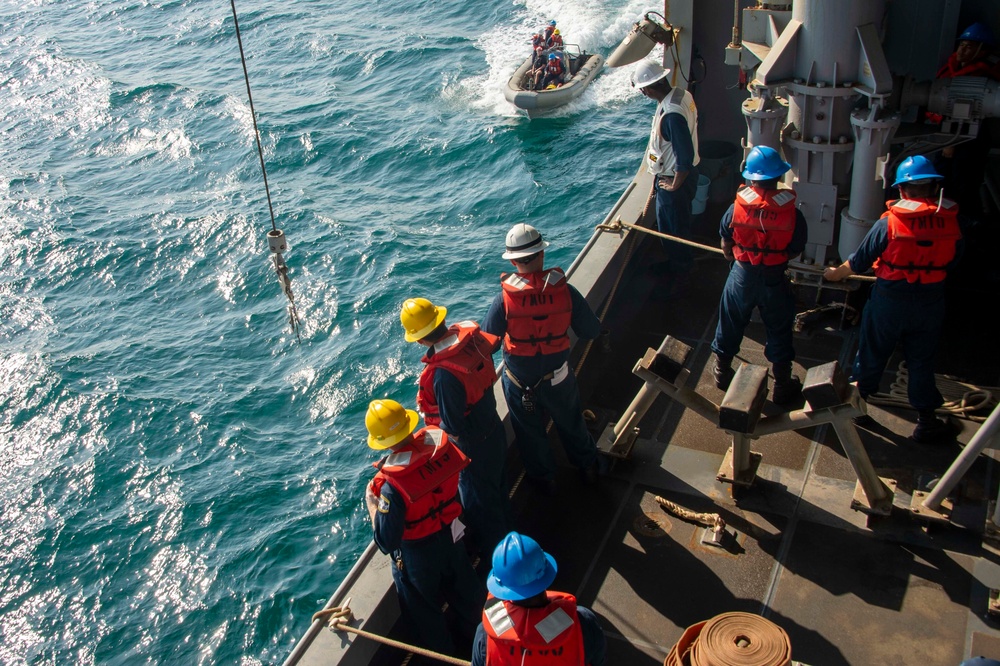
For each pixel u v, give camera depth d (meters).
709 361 6.55
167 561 16.22
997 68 5.94
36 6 55.09
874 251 5.21
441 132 33.91
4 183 32.56
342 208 29.00
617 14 43.16
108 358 22.28
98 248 27.47
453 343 4.74
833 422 4.85
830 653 4.44
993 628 4.46
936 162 6.87
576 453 5.50
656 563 5.03
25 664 14.52
